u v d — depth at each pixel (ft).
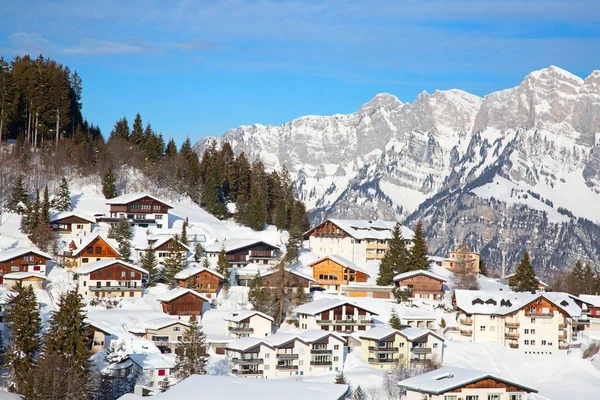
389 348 415.03
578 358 454.40
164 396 258.16
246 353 384.47
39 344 347.36
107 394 333.62
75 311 344.49
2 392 305.73
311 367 396.16
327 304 456.04
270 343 390.01
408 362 414.41
